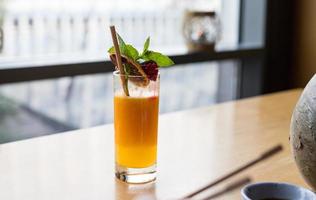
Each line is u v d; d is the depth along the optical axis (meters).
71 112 1.80
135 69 0.79
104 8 1.75
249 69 2.22
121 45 0.79
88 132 1.05
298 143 0.73
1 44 1.50
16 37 1.54
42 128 1.71
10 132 1.62
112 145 0.97
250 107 1.27
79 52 1.70
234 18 2.21
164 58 0.80
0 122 1.59
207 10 1.91
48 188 0.79
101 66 1.58
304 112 0.72
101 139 1.01
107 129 1.07
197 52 1.85
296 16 2.21
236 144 0.99
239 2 2.20
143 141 0.81
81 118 1.83
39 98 1.68
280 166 0.89
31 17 1.57
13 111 1.62
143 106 0.80
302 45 2.21
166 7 1.92
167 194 0.78
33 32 1.58
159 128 1.08
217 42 2.04
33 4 1.57
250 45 2.13
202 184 0.82
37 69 1.42
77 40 1.70
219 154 0.94
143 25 1.87
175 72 2.08
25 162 0.88
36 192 0.77
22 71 1.39
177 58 1.77
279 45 2.21
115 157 0.84
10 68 1.37
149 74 0.79
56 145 0.96
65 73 1.49
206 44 1.88
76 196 0.77
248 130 1.08
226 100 2.30
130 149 0.81
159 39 1.93
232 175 0.85
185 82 2.13
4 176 0.82
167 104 2.09
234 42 2.21
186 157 0.92
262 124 1.12
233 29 2.21
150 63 0.79
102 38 1.76
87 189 0.79
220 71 2.23
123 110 0.80
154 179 0.83
